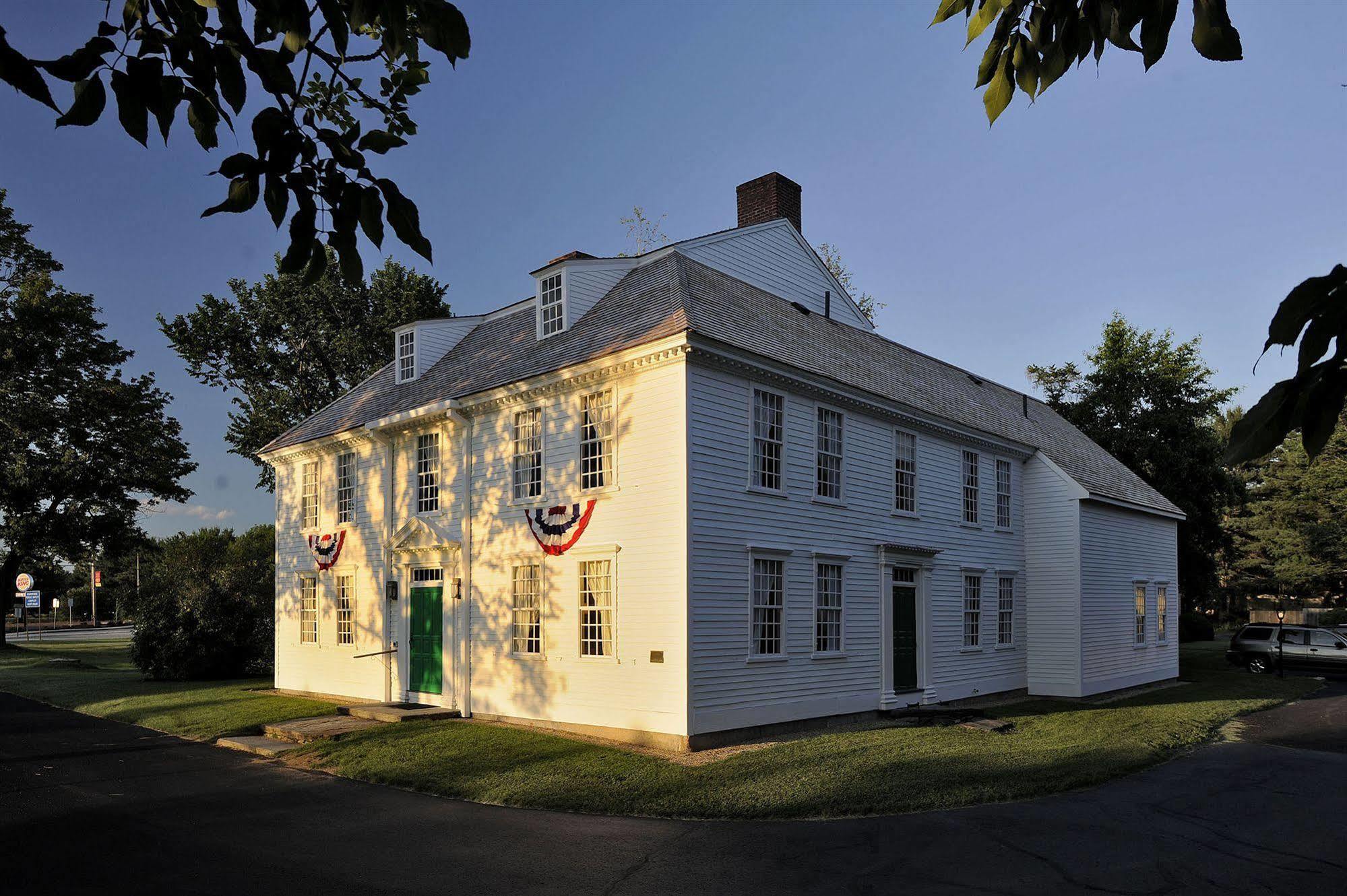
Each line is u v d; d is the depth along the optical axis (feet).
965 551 73.97
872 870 29.89
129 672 101.71
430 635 66.39
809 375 57.77
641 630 51.39
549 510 57.77
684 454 50.16
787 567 56.18
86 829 35.58
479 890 28.07
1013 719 62.08
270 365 123.44
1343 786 43.86
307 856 31.78
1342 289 7.06
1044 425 97.30
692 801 38.37
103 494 132.05
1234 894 27.91
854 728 57.62
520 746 49.52
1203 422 132.77
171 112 9.59
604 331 58.13
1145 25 9.43
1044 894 27.63
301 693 77.71
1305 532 178.50
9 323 128.47
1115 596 84.89
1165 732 57.57
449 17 10.94
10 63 8.74
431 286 129.80
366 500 73.87
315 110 14.21
